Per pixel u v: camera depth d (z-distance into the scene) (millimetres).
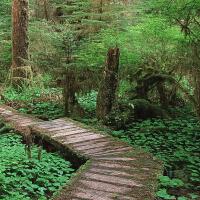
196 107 11148
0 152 8156
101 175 6547
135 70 12406
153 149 9031
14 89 16844
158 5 9750
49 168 7426
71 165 7910
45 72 15656
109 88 11055
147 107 11656
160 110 11789
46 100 15094
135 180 6332
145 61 12523
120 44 12211
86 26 13492
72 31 11586
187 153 8594
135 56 12109
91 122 11156
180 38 10734
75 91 12039
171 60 12203
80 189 5969
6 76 18375
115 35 12508
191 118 11719
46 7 20031
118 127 10875
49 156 8156
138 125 10789
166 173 7457
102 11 13609
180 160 8297
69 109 12062
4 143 9117
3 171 7062
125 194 5801
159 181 6508
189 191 6898
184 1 9133
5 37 18984
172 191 6844
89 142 8617
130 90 12461
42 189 6484
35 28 16844
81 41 12016
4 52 18344
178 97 13148
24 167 7449
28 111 13266
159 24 11359
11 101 15000
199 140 9680
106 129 10398
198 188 6980
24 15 16953
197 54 10312
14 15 16969
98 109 11211
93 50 11797
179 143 9430
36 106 13938
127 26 13289
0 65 18672
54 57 11688
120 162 7238
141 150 8062
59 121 10633
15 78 16766
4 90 16625
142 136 9836
